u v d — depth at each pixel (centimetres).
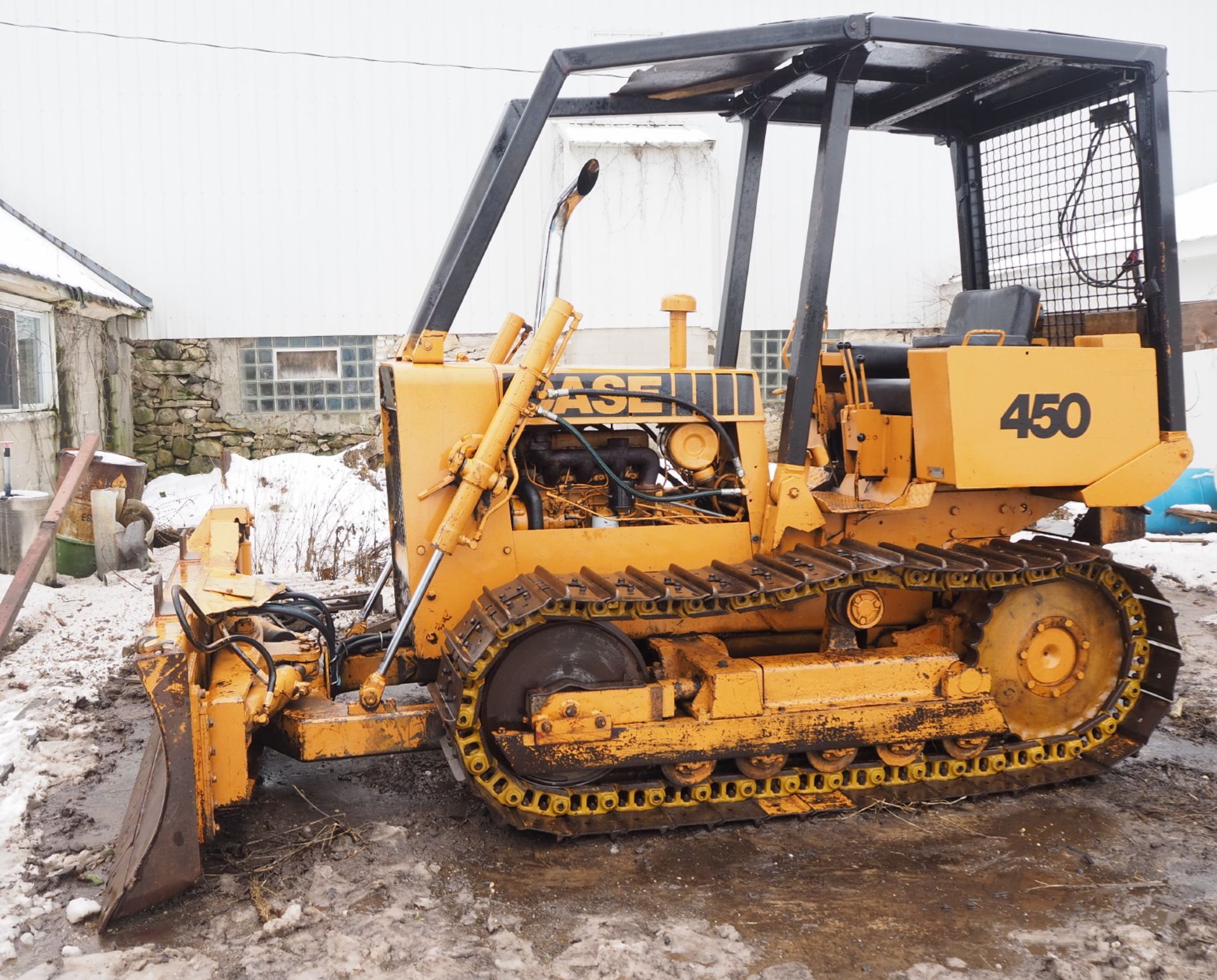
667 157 1088
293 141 1117
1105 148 414
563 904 304
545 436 380
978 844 345
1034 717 404
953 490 402
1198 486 870
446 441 360
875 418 420
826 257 364
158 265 1110
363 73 1121
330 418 1155
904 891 312
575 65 345
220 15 1091
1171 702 401
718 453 393
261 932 282
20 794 374
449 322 368
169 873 296
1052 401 374
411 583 360
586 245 1088
